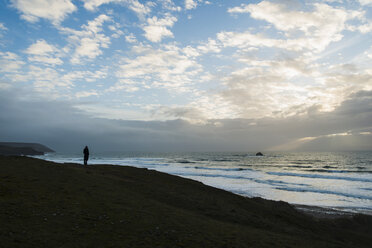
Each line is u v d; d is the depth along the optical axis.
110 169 21.55
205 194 17.11
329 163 103.94
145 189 14.98
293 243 8.48
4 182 11.18
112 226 7.60
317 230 14.34
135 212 9.34
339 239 13.30
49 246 5.70
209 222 9.73
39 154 195.38
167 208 10.90
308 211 22.70
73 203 9.51
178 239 7.09
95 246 6.02
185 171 63.22
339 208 24.19
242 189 35.03
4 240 5.66
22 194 9.88
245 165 91.75
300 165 92.00
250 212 14.47
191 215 10.43
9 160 17.12
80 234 6.69
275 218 14.86
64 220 7.62
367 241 14.02
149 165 85.44
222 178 48.44
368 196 30.48
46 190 10.87
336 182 43.50
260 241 7.98
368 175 55.25
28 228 6.64
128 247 6.14
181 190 16.94
